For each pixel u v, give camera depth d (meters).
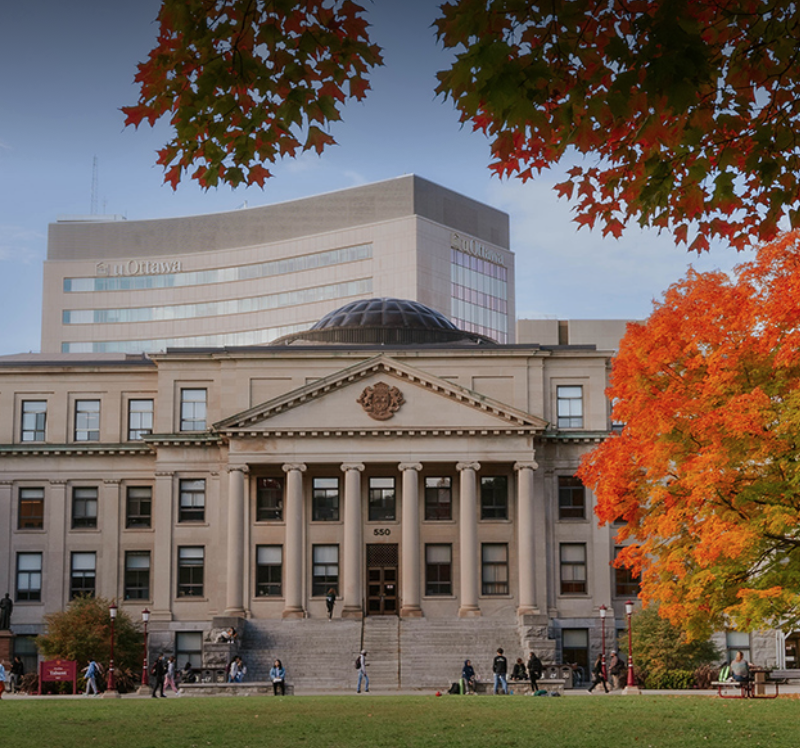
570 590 80.38
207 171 14.78
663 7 11.50
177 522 81.31
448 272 173.62
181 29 13.31
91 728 31.17
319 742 27.19
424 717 35.00
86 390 85.62
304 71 13.70
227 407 82.50
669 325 42.88
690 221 15.61
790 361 37.03
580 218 15.87
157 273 187.62
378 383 78.69
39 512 83.56
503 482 81.12
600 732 29.39
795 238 41.03
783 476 38.38
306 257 177.75
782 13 12.85
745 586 40.72
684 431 41.50
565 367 82.81
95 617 72.94
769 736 28.02
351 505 78.00
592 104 12.92
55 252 190.88
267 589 80.31
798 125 14.15
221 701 46.47
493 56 11.57
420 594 79.19
